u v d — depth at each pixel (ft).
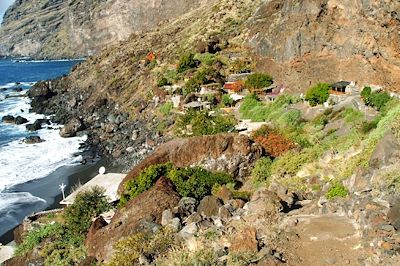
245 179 109.40
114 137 215.92
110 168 173.47
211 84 228.84
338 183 71.92
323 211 62.95
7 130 248.11
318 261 49.16
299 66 194.18
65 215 94.22
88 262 71.61
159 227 69.46
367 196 60.29
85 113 284.00
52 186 156.56
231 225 61.41
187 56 269.44
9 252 104.32
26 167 177.78
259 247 52.42
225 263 50.11
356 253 49.34
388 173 60.90
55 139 223.51
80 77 371.97
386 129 85.35
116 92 291.58
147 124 219.61
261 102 188.03
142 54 346.54
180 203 77.51
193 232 62.03
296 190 80.02
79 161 184.55
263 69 228.43
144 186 93.71
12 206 139.33
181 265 50.75
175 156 113.50
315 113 152.25
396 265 44.60
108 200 97.50
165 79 255.70
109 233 76.33
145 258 58.34
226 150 112.57
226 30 311.47
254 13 295.89
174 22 440.45
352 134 113.80
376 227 51.01
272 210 63.93
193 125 171.22
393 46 138.82
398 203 52.03
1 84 488.85
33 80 535.19
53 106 323.16
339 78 171.73
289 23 204.33
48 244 85.97
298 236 54.95
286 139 124.67
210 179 97.30
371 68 153.28
